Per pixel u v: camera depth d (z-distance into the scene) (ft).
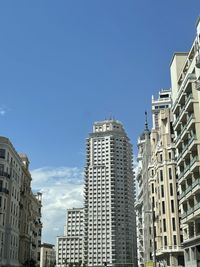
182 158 212.43
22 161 354.33
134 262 572.51
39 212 490.90
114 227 640.17
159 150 337.93
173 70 246.06
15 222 316.60
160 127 345.92
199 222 196.65
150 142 431.43
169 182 323.16
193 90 197.57
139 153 544.21
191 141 192.75
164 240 314.76
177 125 226.58
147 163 418.92
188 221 203.10
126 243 645.51
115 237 633.61
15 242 315.58
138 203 510.58
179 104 222.69
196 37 196.44
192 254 202.18
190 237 207.62
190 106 198.18
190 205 205.16
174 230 310.45
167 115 341.41
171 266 303.48
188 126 198.29
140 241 508.94
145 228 424.87
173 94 243.40
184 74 227.61
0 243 275.80
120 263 592.60
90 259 630.74
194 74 198.80
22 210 349.61
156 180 343.46
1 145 287.89
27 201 374.22
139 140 548.31
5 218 287.48
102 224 646.74
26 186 369.30
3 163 286.25
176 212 313.94
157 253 328.49
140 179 518.78
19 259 337.52
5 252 285.43
